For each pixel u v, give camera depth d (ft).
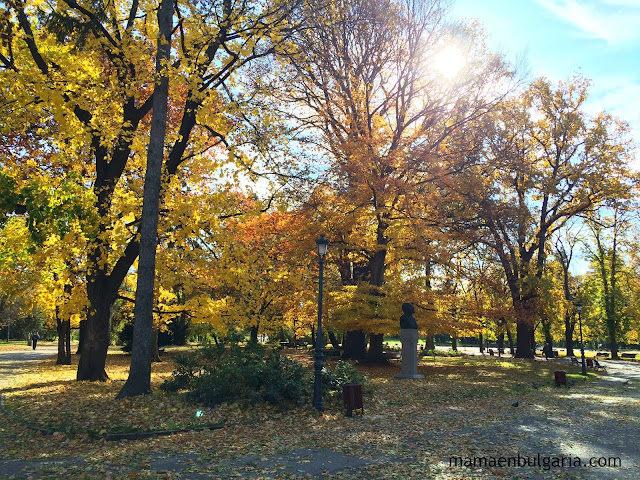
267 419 35.24
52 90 43.11
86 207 40.37
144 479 21.12
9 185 37.29
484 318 87.61
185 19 46.55
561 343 290.56
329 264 91.71
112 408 35.63
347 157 73.97
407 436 30.63
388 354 94.94
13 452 26.30
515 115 102.58
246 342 51.19
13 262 47.91
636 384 68.59
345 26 66.95
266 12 50.06
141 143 49.65
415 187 72.95
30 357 97.71
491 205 87.71
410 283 72.13
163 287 56.03
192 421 33.09
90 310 50.52
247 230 82.89
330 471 22.72
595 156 109.19
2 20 44.01
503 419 37.32
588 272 185.68
